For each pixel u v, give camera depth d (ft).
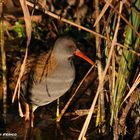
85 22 49.90
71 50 39.27
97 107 39.75
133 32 33.96
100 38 35.58
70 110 41.24
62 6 50.49
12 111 40.32
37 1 36.78
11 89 41.96
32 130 39.11
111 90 35.58
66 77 38.78
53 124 39.75
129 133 38.14
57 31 48.80
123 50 34.73
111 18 35.70
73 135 38.83
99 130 38.06
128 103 35.17
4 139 37.91
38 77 38.11
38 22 49.34
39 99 38.83
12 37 48.29
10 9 50.29
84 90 43.50
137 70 35.42
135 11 32.12
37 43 47.60
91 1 50.75
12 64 43.98
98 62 35.17
